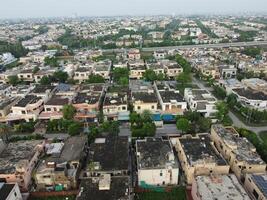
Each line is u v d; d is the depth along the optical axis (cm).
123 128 12988
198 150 9488
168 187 8712
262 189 7644
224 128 11281
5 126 12056
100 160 9200
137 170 9250
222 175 8288
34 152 9856
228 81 18225
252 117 13675
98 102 14262
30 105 13738
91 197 7394
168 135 12056
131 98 15238
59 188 8731
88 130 12575
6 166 8988
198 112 13250
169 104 13725
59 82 19825
